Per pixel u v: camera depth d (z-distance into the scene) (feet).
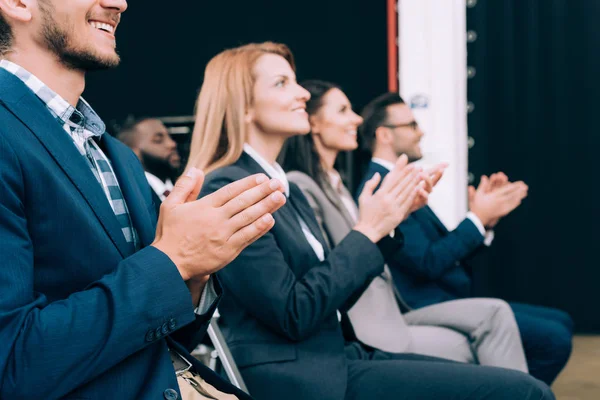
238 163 5.22
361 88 16.38
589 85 14.70
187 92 16.89
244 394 3.35
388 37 15.58
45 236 2.91
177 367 3.40
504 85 14.61
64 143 3.05
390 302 6.64
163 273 2.89
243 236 2.95
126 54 16.92
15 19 3.07
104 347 2.76
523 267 14.76
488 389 4.59
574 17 14.71
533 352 7.90
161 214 3.03
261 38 16.69
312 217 5.43
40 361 2.65
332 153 7.67
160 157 10.96
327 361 4.76
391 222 4.97
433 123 14.01
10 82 3.02
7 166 2.82
